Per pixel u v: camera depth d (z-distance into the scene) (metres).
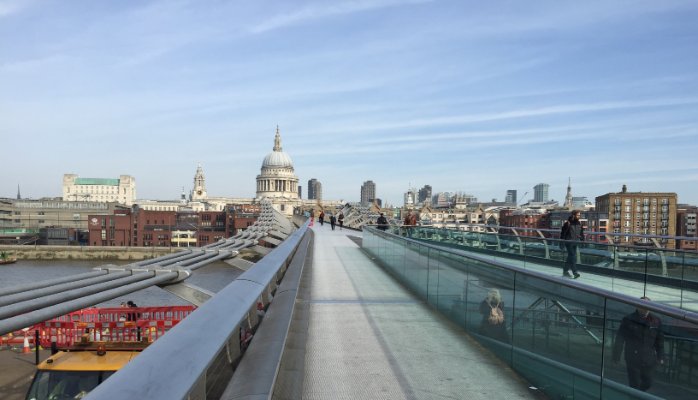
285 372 4.27
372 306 8.85
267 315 5.43
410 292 10.36
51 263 133.12
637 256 10.81
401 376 5.23
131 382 1.99
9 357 23.61
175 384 2.11
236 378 3.38
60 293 8.20
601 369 3.88
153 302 54.88
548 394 4.68
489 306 6.17
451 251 7.68
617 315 3.70
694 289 9.34
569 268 12.96
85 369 12.46
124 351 13.23
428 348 6.26
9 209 178.00
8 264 128.38
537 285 4.92
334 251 21.33
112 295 8.77
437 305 8.44
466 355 5.99
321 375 5.21
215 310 3.40
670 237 12.99
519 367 5.32
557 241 13.63
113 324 21.06
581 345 4.14
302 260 11.56
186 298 11.15
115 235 159.38
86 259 145.25
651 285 10.47
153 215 163.62
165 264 12.02
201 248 16.00
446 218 195.00
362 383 5.00
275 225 36.88
